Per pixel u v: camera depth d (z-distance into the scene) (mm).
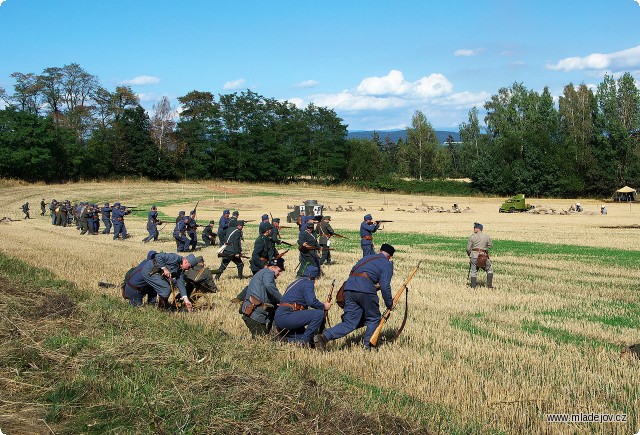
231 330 10070
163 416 6055
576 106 103250
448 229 39188
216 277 16375
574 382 7562
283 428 5793
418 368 7930
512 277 17594
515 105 110500
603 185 96250
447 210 65375
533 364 8320
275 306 9805
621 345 9609
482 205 81375
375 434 5711
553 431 6043
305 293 9305
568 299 13914
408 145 121500
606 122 97688
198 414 6031
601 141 97375
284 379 6949
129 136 108562
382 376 7602
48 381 7023
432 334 10016
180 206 73500
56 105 111500
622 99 98562
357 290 8953
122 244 27797
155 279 11633
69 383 6879
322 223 20156
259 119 116312
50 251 23500
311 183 117625
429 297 13930
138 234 34562
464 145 119312
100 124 110250
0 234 34031
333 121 117625
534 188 100312
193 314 11219
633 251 25688
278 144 115625
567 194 100500
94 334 8930
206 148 113688
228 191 97250
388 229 39250
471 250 15516
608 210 69875
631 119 98000
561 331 10641
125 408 6223
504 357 8594
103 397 6559
